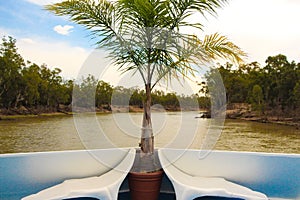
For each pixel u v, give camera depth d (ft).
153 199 8.18
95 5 8.68
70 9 8.73
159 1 8.07
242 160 9.17
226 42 8.79
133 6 8.11
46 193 7.27
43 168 8.84
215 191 7.38
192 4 8.33
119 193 9.41
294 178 8.96
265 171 9.09
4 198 8.47
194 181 8.28
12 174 8.65
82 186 7.68
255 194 7.43
